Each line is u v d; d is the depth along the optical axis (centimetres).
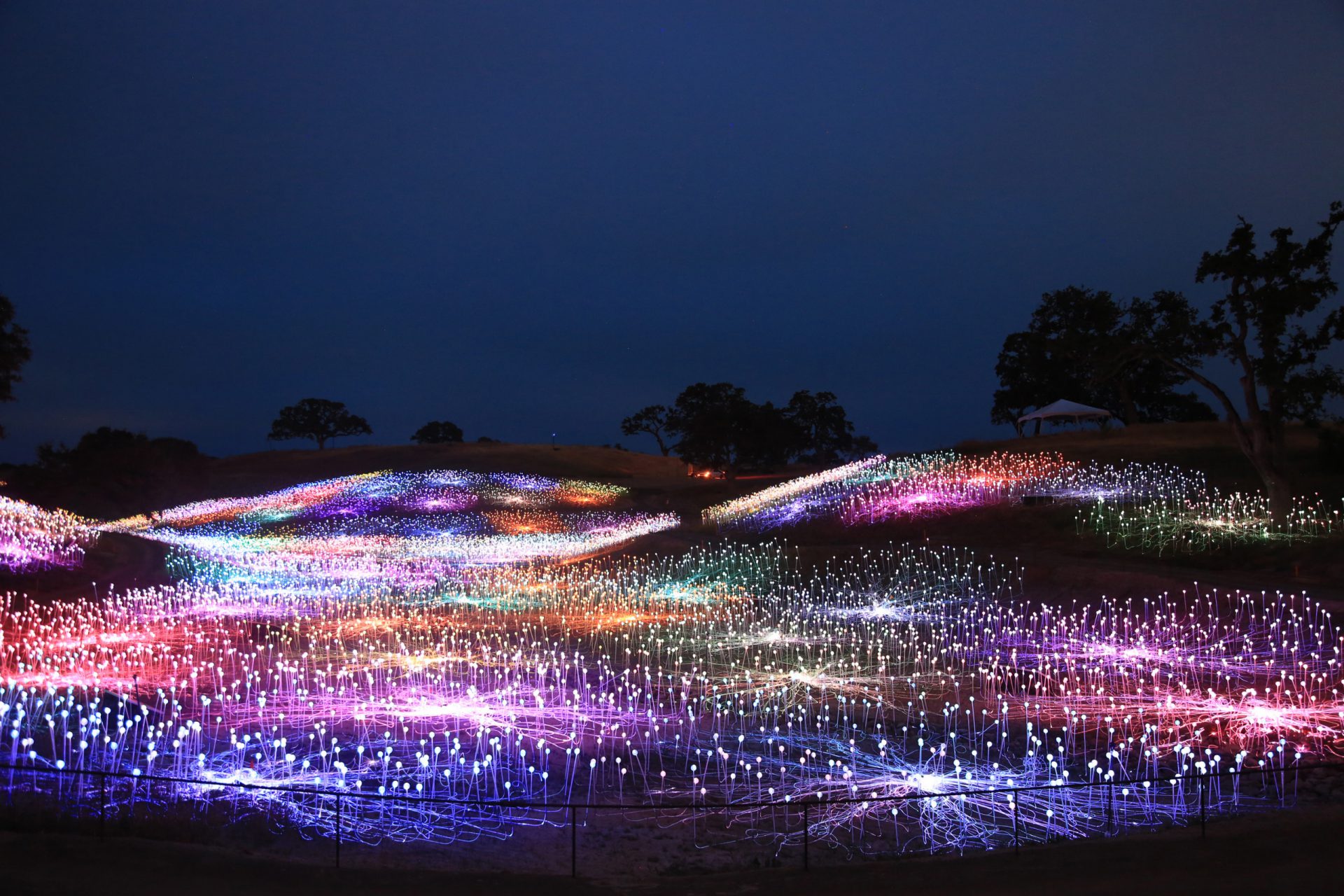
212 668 2147
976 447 5641
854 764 1438
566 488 7412
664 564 3897
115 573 3806
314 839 1067
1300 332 2978
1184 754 1418
